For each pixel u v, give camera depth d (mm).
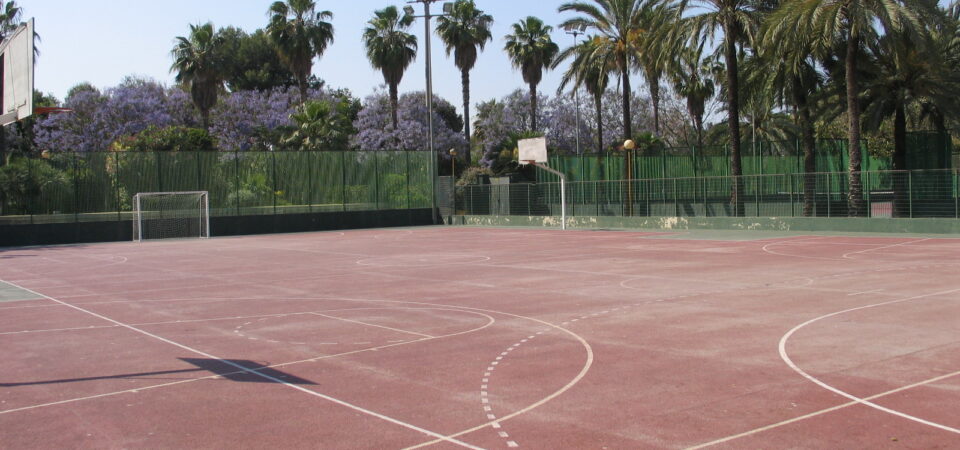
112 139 65875
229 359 10164
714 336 10742
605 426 6824
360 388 8406
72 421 7473
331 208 50156
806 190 35281
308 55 63906
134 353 10758
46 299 17453
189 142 58375
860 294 14469
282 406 7781
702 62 62125
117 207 43469
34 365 10141
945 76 35500
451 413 7355
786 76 37844
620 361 9336
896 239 28516
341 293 17094
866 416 6895
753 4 37250
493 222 49062
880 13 30797
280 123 70562
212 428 7109
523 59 66375
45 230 41125
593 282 17719
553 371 8914
